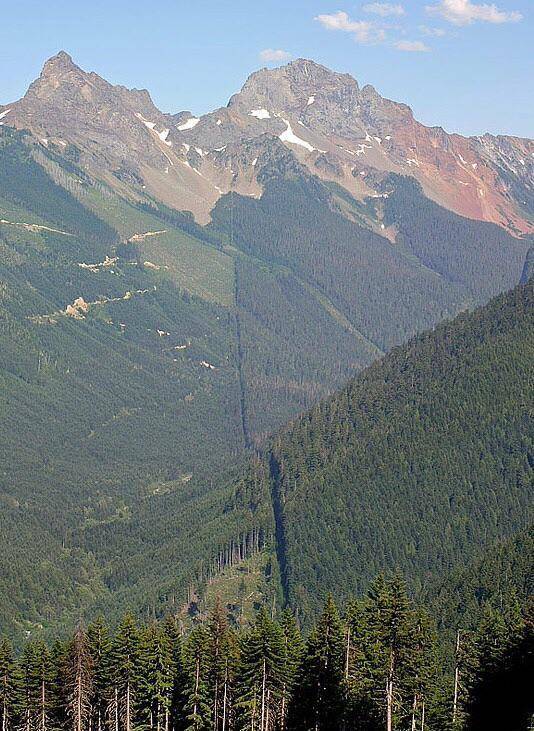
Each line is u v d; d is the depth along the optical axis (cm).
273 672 13338
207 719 13800
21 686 13912
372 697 12888
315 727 13050
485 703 13212
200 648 13912
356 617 13362
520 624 13788
